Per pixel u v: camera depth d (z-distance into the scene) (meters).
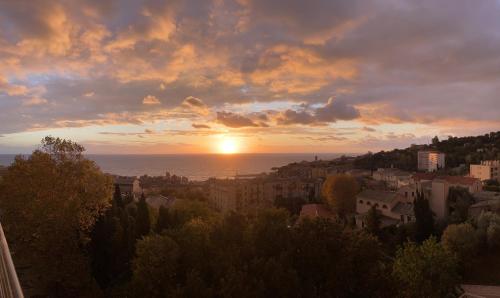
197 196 134.38
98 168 47.25
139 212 50.38
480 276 55.28
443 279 43.88
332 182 104.88
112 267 43.62
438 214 81.81
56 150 44.91
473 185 98.88
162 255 29.94
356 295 29.75
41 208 38.66
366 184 140.75
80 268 37.88
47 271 37.50
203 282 26.14
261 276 27.38
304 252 30.59
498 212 70.12
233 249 30.98
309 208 103.88
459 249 56.81
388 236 72.94
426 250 45.59
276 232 32.41
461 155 193.25
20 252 38.94
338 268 28.83
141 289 28.62
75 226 40.12
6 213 39.75
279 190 148.62
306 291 27.38
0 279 7.97
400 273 42.19
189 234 33.22
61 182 41.91
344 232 33.62
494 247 61.00
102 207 48.41
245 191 140.50
